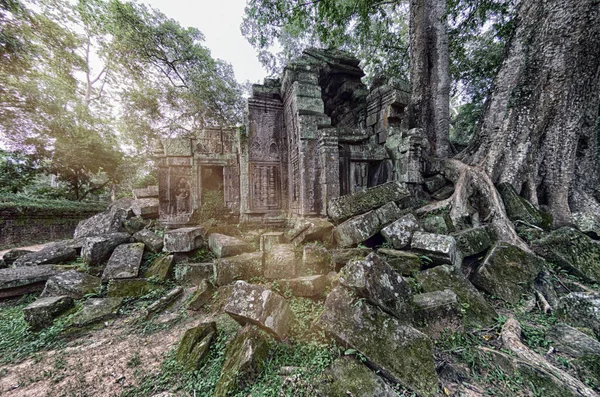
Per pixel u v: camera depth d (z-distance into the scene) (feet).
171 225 21.99
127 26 42.83
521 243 13.10
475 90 37.50
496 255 11.99
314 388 6.91
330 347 8.43
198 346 8.87
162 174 22.76
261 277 13.56
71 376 8.43
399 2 28.35
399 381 6.92
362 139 21.56
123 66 48.24
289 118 22.79
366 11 27.07
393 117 21.93
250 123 23.85
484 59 32.81
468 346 8.45
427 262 12.28
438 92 23.58
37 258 16.48
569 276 12.16
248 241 18.78
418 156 19.61
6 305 13.46
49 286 13.28
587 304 9.55
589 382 7.01
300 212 19.84
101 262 16.06
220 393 7.02
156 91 49.57
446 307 9.22
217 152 24.38
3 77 35.81
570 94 15.72
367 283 8.41
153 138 51.42
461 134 46.26
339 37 28.68
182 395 7.39
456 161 19.67
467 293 10.40
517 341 8.29
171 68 51.13
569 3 14.82
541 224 14.74
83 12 40.68
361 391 6.66
